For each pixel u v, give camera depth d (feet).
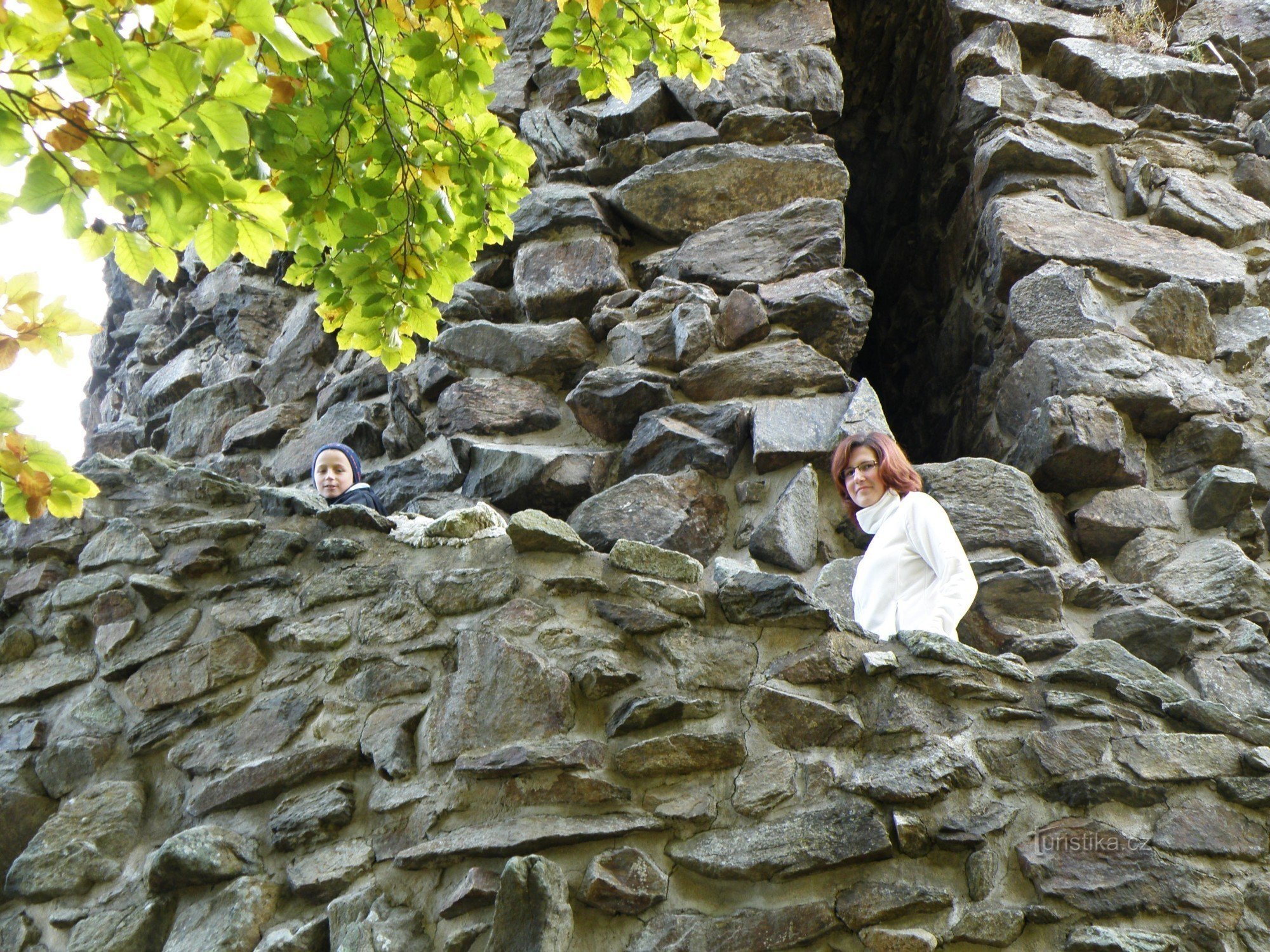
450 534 12.78
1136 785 10.10
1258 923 9.32
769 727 10.68
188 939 10.27
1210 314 19.38
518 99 22.82
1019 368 18.49
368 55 11.17
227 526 13.58
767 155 20.17
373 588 12.59
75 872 11.17
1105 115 22.34
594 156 21.48
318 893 10.37
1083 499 17.06
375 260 11.59
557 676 11.12
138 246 8.73
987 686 10.85
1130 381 17.60
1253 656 14.40
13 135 8.07
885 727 10.57
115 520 14.20
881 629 12.03
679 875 9.88
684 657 11.16
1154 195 20.86
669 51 13.30
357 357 21.95
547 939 9.10
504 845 9.95
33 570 14.10
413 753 11.16
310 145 11.14
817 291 18.11
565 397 18.76
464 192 11.98
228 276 25.09
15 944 10.86
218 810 11.34
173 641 12.83
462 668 11.56
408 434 19.43
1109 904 9.36
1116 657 11.30
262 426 22.16
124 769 12.03
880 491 12.84
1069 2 24.47
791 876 9.64
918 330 24.11
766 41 22.07
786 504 15.92
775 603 11.34
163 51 7.52
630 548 12.14
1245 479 16.20
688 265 19.26
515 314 20.06
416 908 10.01
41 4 7.68
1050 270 19.17
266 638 12.64
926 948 9.12
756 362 17.62
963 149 22.72
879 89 26.68
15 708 12.91
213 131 7.81
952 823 9.86
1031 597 15.07
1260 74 23.50
